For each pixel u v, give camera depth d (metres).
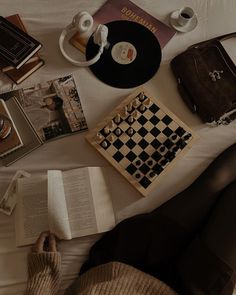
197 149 1.28
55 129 1.23
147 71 1.32
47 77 1.29
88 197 1.17
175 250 1.15
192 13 1.35
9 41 1.22
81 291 0.97
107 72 1.31
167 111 1.28
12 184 1.19
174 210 1.19
